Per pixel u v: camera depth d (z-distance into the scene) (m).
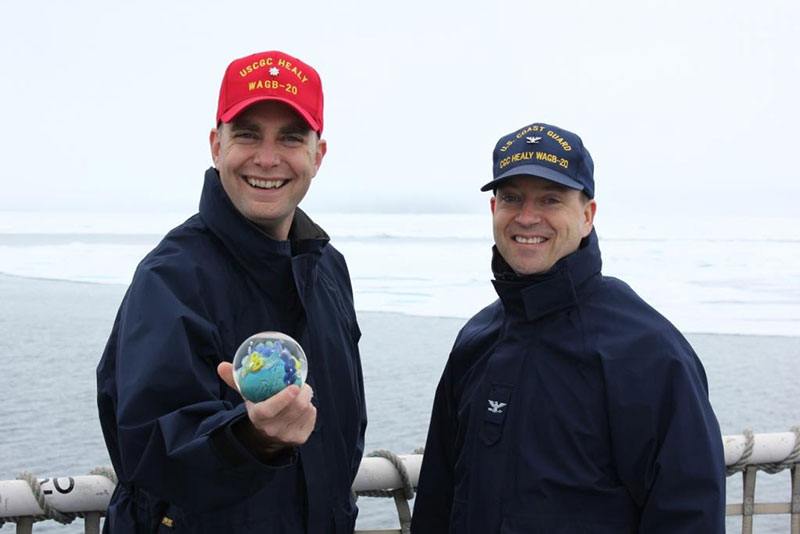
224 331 1.88
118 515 1.90
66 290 21.70
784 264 31.11
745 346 13.95
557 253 2.16
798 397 10.12
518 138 2.23
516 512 2.07
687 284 23.89
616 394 2.02
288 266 1.96
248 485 1.56
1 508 2.32
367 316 17.45
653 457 2.00
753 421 9.06
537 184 2.17
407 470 2.62
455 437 2.38
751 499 2.78
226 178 1.94
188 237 1.93
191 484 1.56
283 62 1.96
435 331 15.31
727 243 47.59
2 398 9.61
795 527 2.79
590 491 2.03
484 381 2.20
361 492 2.64
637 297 2.15
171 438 1.58
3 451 7.63
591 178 2.22
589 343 2.08
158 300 1.78
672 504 1.94
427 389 10.25
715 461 1.96
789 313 18.08
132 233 62.16
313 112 1.98
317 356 2.02
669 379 2.00
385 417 8.93
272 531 1.89
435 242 49.56
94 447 7.77
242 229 1.91
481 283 24.41
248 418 1.52
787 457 2.74
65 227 75.44
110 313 17.22
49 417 8.80
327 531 1.98
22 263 31.19
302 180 1.97
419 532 2.43
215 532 1.83
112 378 1.87
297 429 1.50
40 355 12.39
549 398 2.10
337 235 59.94
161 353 1.70
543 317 2.15
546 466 2.06
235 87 1.94
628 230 69.44
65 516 2.39
